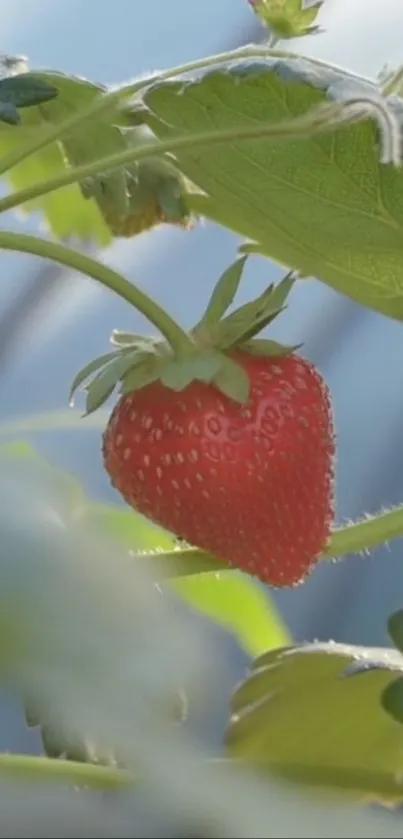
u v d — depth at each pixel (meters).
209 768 0.09
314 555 0.24
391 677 0.25
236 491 0.24
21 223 0.34
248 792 0.09
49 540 0.09
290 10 0.23
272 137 0.20
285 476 0.24
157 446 0.24
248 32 0.44
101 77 0.44
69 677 0.08
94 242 0.28
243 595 0.28
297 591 0.52
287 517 0.24
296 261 0.24
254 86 0.21
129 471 0.24
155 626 0.08
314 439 0.24
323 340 0.50
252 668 0.26
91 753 0.13
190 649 0.08
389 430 0.52
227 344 0.24
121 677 0.08
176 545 0.25
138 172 0.24
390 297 0.24
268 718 0.25
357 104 0.19
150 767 0.08
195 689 0.08
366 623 0.53
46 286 0.46
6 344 0.48
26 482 0.09
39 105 0.24
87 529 0.09
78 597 0.08
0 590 0.08
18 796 0.12
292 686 0.25
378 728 0.25
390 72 0.22
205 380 0.23
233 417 0.24
